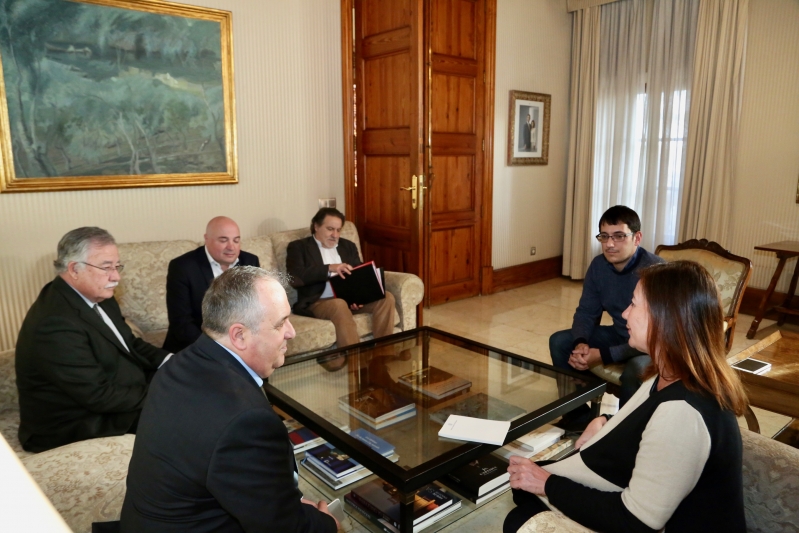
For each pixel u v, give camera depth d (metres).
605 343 2.66
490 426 1.74
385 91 4.15
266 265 3.30
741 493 1.07
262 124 3.87
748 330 4.22
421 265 4.19
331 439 1.68
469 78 4.74
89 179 3.19
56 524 0.38
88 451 1.50
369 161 4.41
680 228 4.93
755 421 2.12
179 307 2.60
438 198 4.71
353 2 4.23
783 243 4.25
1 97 2.89
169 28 3.36
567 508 1.18
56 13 2.99
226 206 3.77
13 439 1.88
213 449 1.02
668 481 1.02
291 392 2.08
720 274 2.64
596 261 2.68
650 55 5.04
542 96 5.45
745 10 4.37
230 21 3.58
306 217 4.21
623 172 5.36
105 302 2.16
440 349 2.58
